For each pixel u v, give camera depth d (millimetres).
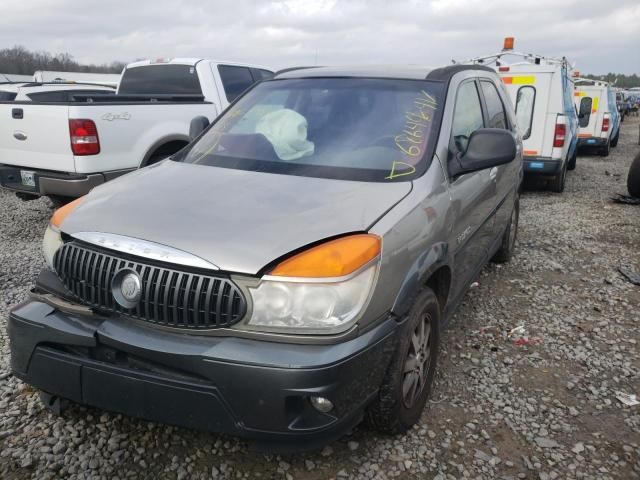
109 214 2613
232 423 2268
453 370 3684
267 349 2230
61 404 2939
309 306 2230
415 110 3445
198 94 7973
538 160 9938
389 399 2666
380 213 2604
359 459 2787
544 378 3625
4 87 12234
